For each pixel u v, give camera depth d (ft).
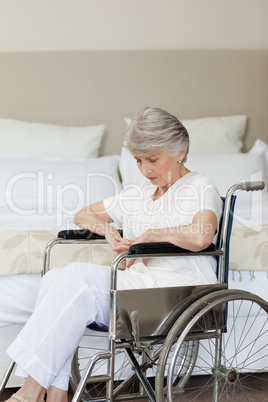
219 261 6.40
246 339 7.84
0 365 7.34
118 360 7.54
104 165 11.55
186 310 5.91
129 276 6.17
